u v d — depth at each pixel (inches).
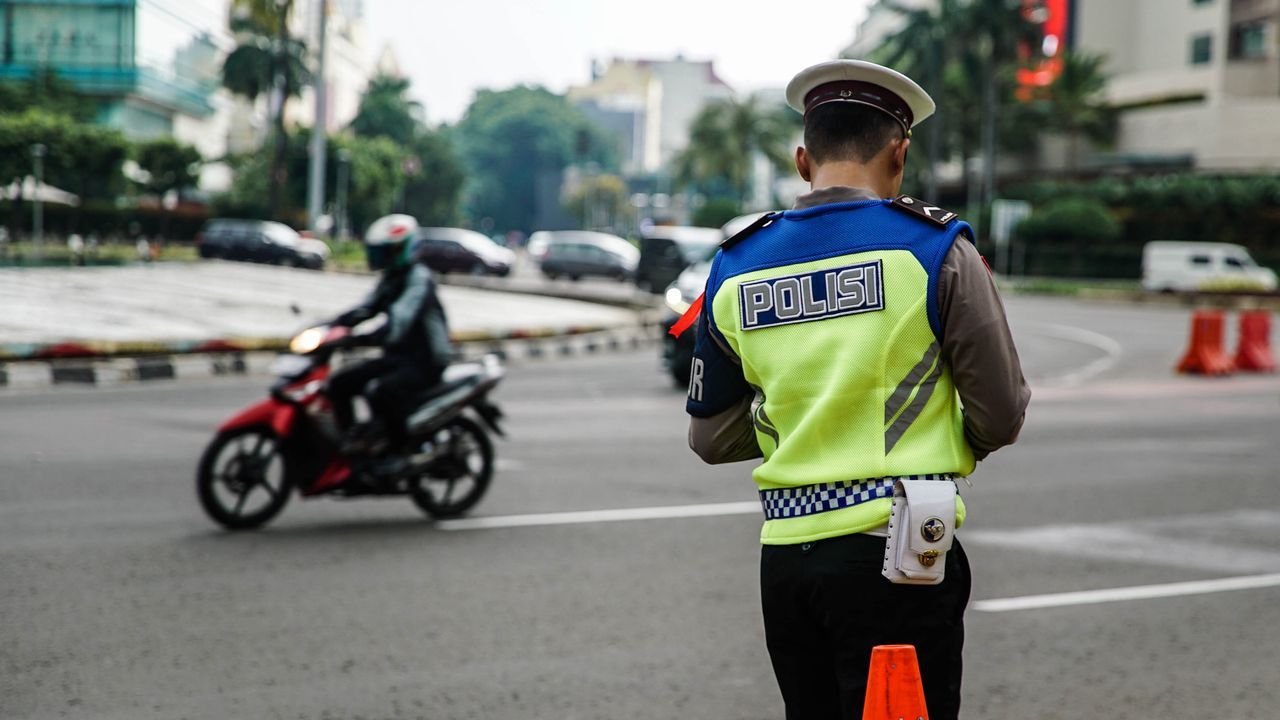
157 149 3661.4
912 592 121.8
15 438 543.2
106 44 3988.7
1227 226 2915.8
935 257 122.1
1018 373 124.4
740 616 300.4
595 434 605.6
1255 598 329.7
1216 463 555.2
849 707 122.9
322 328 400.8
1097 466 541.0
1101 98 3599.9
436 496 446.0
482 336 1080.2
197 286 1579.7
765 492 129.7
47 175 3036.4
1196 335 1007.6
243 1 3070.9
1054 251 2960.1
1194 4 3560.5
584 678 254.5
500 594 316.5
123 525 385.1
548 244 2539.4
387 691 244.4
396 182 4099.4
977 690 254.2
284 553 356.5
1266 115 3157.0
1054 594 329.7
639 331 1298.0
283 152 3097.9
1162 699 251.1
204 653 265.0
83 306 1192.8
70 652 263.6
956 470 123.7
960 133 3582.7
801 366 125.2
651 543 374.9
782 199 5807.1
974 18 3206.2
